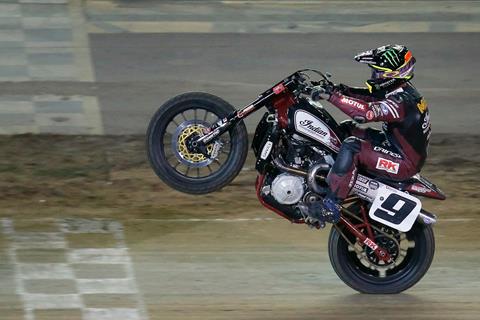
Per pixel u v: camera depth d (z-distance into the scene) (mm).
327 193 18000
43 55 36906
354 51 38125
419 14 44406
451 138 29594
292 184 18047
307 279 19297
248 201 24125
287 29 41281
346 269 18609
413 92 17938
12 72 34719
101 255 20125
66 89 33125
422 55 37969
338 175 17781
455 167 27219
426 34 40969
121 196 24266
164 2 45781
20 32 39906
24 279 18641
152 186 25062
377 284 18625
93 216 22719
